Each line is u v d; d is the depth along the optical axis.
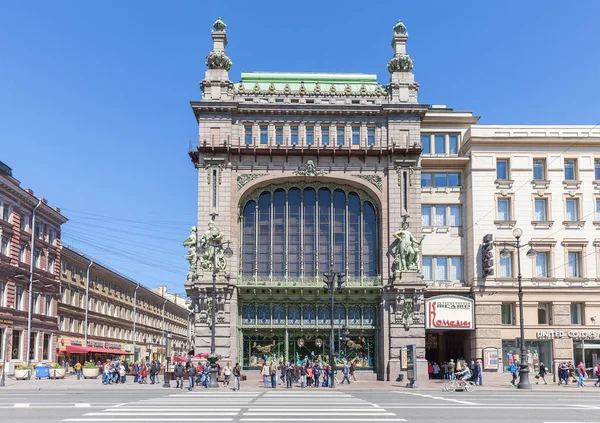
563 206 60.91
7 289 66.12
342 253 60.03
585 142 61.34
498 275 59.97
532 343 59.28
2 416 23.06
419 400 32.62
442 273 62.06
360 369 58.25
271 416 23.23
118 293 106.75
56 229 81.50
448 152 64.31
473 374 51.53
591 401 32.84
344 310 59.41
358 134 60.50
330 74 64.25
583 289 59.47
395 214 59.00
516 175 61.34
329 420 21.92
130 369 79.12
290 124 60.31
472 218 60.72
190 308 62.47
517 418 23.50
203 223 58.12
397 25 62.47
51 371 66.00
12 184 67.00
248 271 59.50
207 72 60.56
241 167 59.69
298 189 60.78
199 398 33.47
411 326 57.06
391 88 60.94
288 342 58.47
